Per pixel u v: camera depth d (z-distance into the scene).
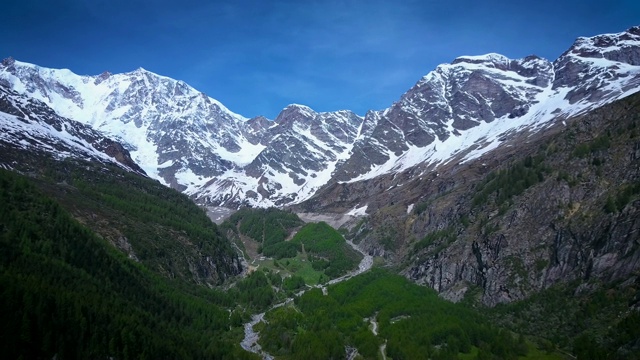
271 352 195.62
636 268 187.88
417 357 174.50
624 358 158.88
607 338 171.88
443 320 198.12
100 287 188.62
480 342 185.88
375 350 185.00
